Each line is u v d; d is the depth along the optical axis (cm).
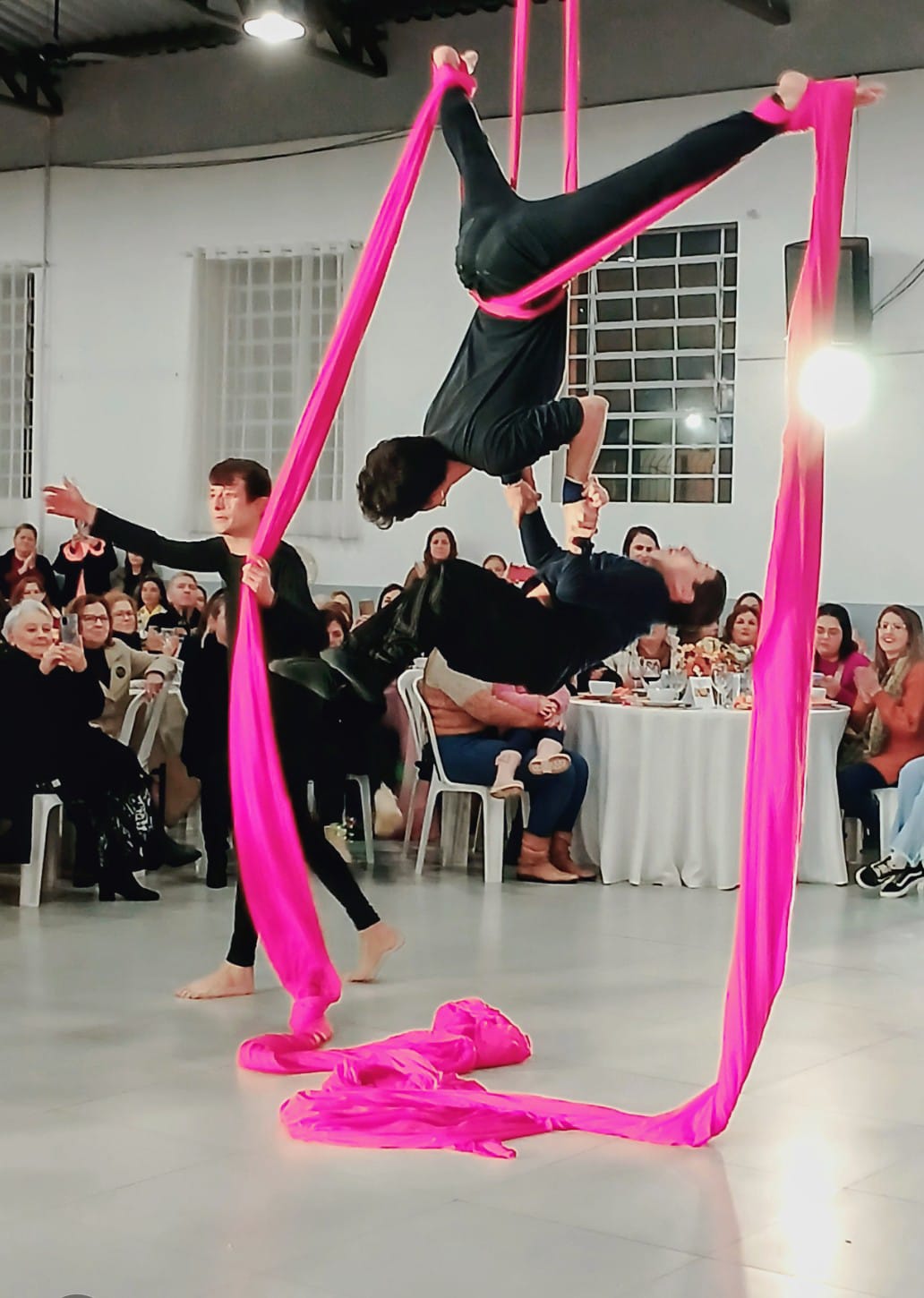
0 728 591
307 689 456
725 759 654
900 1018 457
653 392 888
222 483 461
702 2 853
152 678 648
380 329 935
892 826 684
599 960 526
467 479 909
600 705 671
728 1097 341
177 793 670
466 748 665
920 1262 283
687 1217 304
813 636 330
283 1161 332
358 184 945
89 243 1023
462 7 898
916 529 809
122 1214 301
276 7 721
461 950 537
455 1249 287
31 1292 265
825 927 587
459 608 426
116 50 994
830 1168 332
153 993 471
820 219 331
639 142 873
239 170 978
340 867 484
